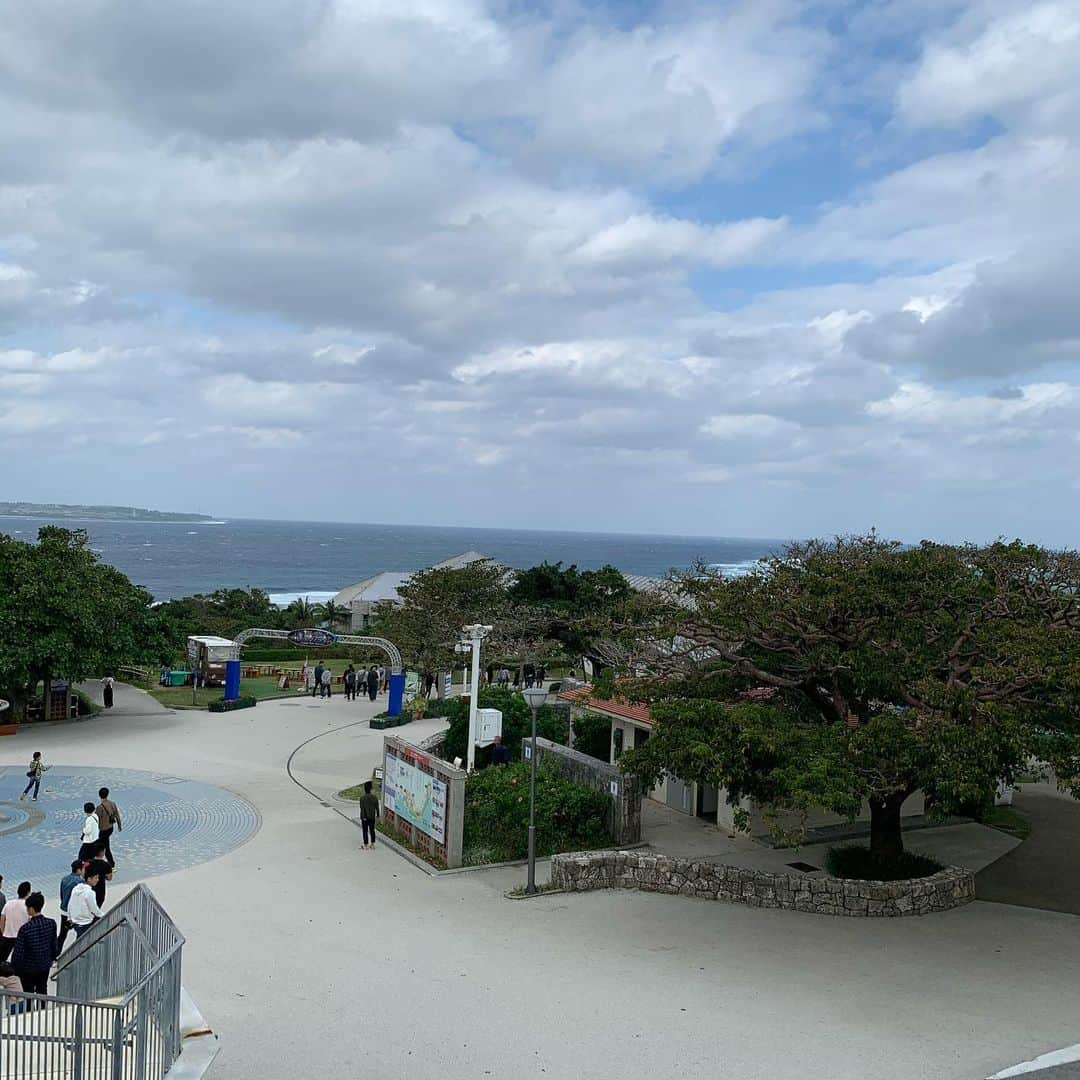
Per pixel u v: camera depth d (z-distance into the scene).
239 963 13.35
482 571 49.75
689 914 16.42
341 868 19.72
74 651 33.06
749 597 17.72
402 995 12.05
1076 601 16.48
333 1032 10.70
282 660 59.25
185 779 27.94
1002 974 13.27
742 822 15.88
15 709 34.78
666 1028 10.95
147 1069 8.61
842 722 16.86
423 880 18.92
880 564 17.42
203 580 190.88
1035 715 14.75
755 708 16.44
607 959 13.84
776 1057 10.12
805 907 16.61
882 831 18.94
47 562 34.00
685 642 20.41
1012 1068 9.75
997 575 18.05
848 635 17.16
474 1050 10.24
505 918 16.23
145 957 9.53
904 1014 11.55
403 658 42.12
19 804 24.47
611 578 53.06
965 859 20.61
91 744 32.56
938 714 14.99
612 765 22.44
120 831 22.11
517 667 47.62
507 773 22.36
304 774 29.27
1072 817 24.45
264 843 21.64
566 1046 10.38
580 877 18.23
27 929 11.26
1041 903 17.45
